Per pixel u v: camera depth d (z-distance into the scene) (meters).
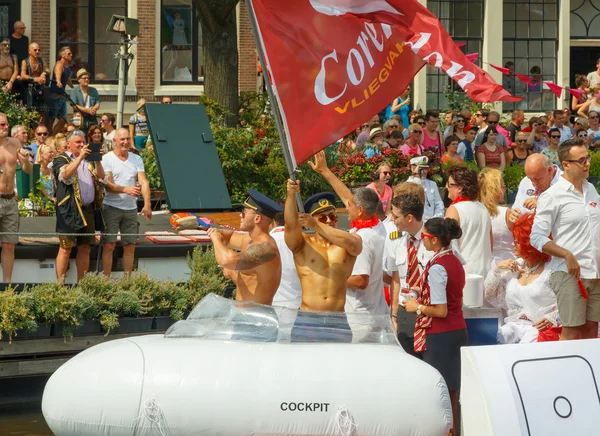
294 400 10.09
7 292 15.41
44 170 22.41
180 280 18.14
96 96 31.08
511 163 28.14
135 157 18.78
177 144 17.47
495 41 37.84
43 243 18.20
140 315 16.39
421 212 13.05
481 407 9.26
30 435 13.76
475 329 13.49
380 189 19.98
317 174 24.83
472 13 37.97
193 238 19.11
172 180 17.16
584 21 39.16
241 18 35.28
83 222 17.39
